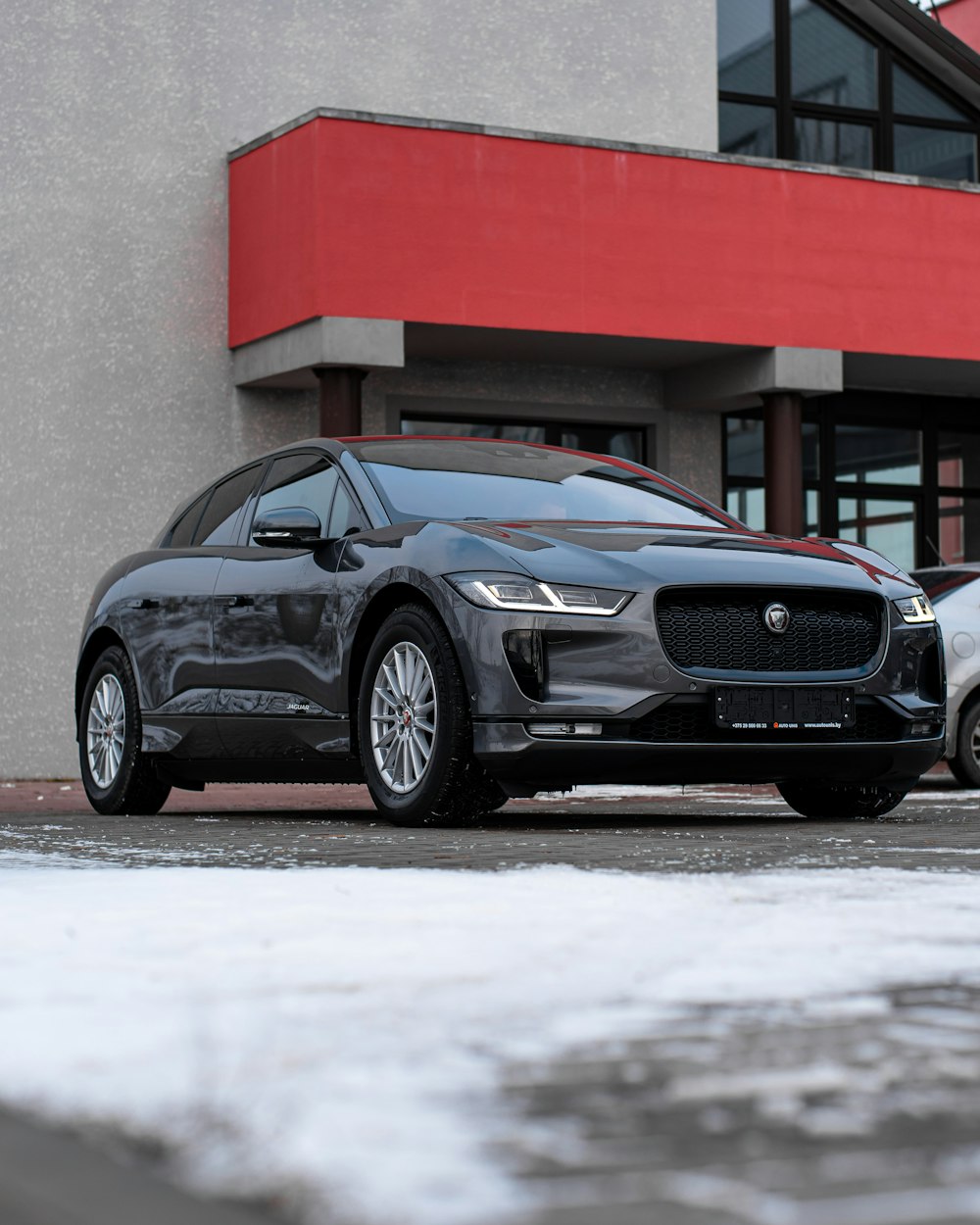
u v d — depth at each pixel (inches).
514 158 546.0
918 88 735.7
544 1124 50.9
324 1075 58.3
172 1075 58.2
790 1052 63.7
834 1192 41.8
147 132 577.3
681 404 629.9
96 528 564.4
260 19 596.7
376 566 242.7
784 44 708.7
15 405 557.0
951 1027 68.9
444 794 228.4
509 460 277.0
